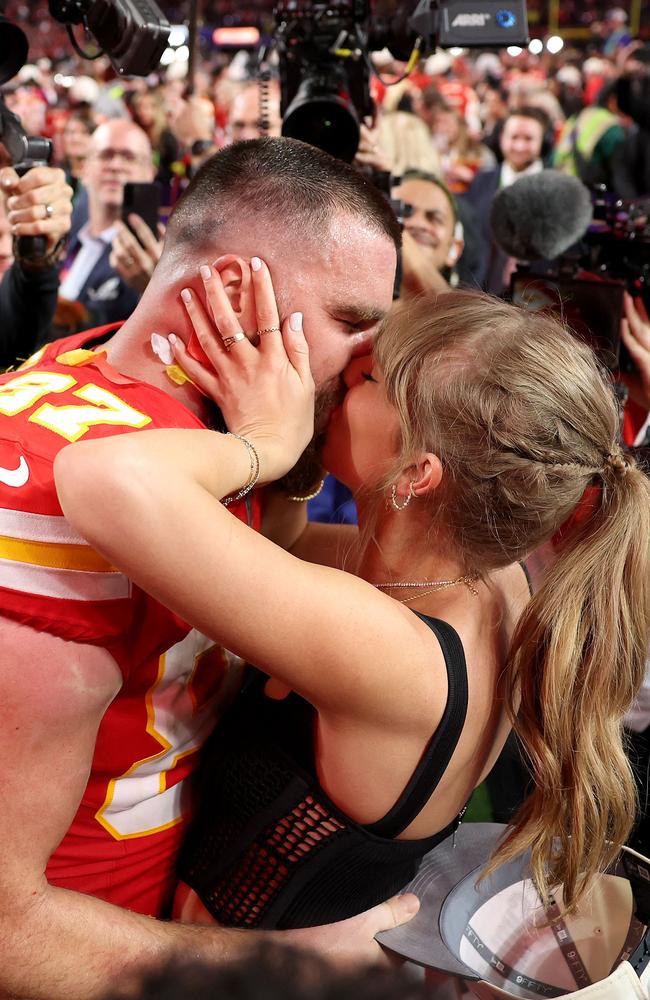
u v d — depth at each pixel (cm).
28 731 80
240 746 99
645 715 118
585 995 85
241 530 78
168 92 424
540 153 415
